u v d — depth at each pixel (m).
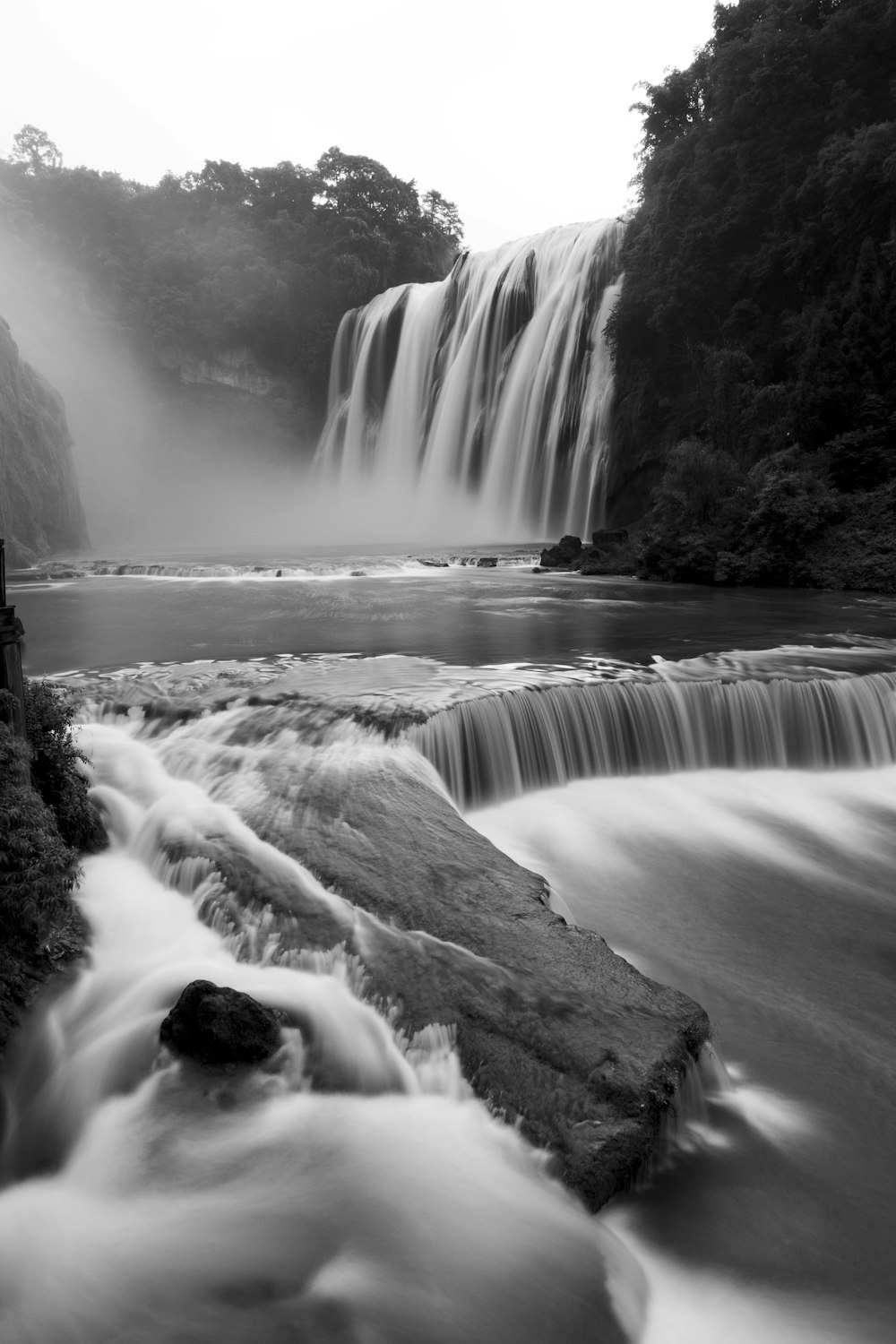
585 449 54.72
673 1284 5.13
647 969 8.56
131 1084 6.42
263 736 12.04
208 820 9.70
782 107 47.22
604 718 13.54
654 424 50.72
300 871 8.57
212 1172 5.68
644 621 22.62
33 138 98.25
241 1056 6.44
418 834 9.27
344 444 76.69
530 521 58.88
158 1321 4.76
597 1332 4.73
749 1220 5.55
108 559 46.16
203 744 11.88
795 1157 6.09
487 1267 4.98
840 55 46.78
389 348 73.31
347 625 22.12
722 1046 7.33
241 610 25.17
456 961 7.14
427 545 57.00
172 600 27.78
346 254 87.38
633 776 13.67
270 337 86.81
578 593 29.64
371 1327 4.66
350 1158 5.72
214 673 15.43
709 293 48.91
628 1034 6.35
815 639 19.52
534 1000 6.68
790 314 44.94
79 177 88.50
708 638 19.66
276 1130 5.95
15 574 36.16
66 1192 5.79
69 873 8.38
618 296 52.66
